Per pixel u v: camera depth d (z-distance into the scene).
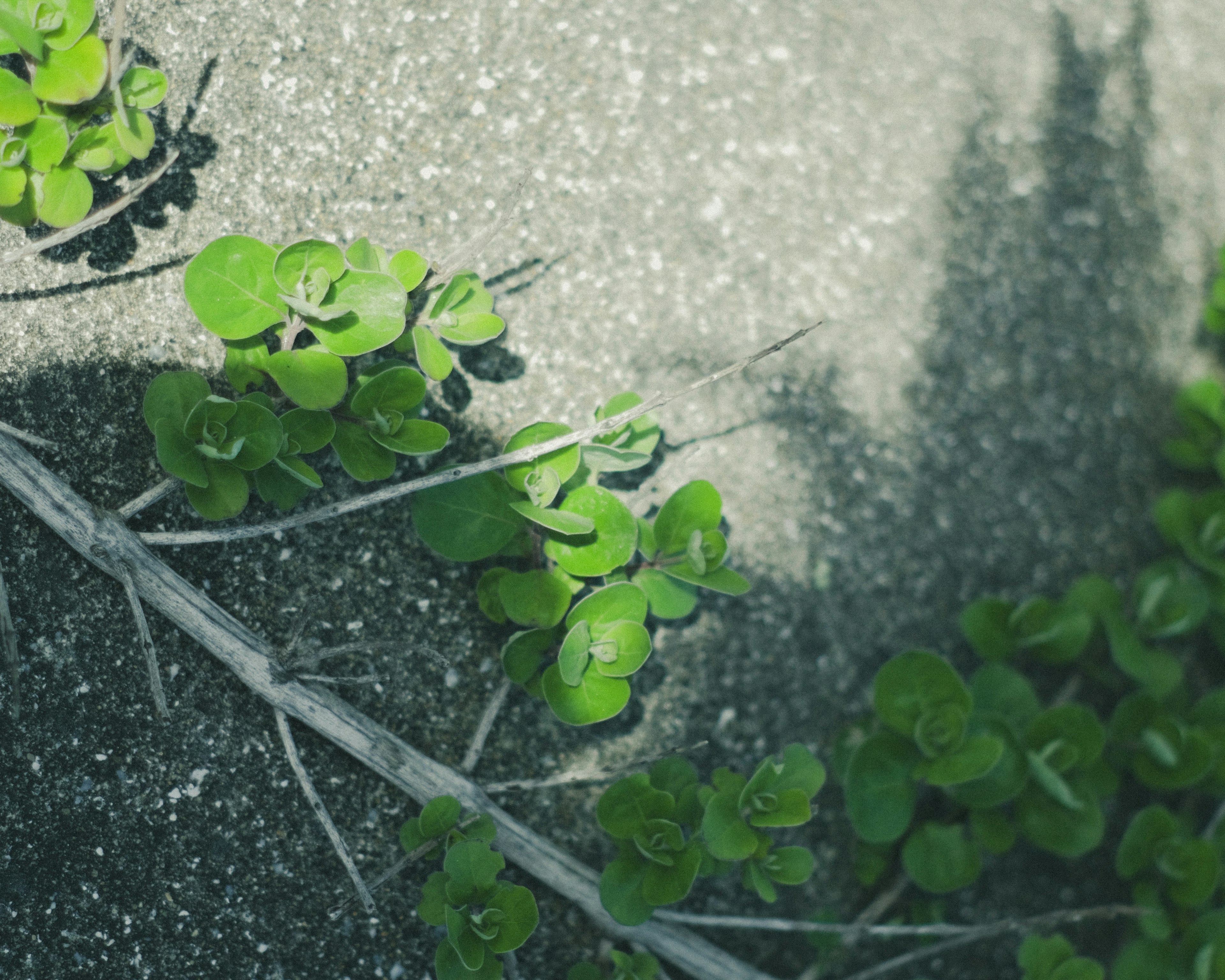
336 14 0.76
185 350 0.75
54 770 0.73
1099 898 0.81
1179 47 0.85
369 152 0.76
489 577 0.75
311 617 0.75
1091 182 0.83
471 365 0.77
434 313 0.74
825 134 0.80
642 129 0.79
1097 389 0.83
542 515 0.74
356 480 0.75
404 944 0.75
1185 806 0.81
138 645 0.74
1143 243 0.84
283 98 0.76
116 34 0.72
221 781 0.74
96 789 0.74
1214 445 0.83
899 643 0.80
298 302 0.72
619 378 0.78
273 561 0.75
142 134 0.73
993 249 0.82
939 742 0.77
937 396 0.81
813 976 0.78
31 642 0.73
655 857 0.74
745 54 0.80
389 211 0.76
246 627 0.74
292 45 0.76
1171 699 0.81
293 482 0.74
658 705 0.77
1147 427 0.83
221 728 0.74
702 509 0.75
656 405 0.73
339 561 0.75
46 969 0.73
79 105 0.73
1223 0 0.85
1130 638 0.80
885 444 0.80
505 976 0.75
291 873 0.74
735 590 0.75
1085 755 0.78
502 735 0.76
